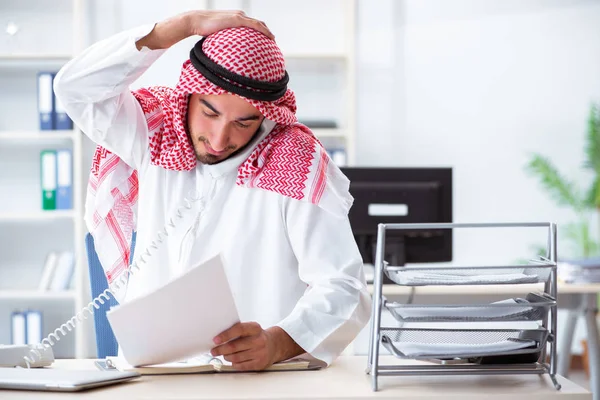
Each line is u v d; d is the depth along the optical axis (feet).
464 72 17.33
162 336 5.13
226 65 5.86
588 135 17.15
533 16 17.34
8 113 16.71
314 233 6.30
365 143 17.31
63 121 15.96
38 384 4.89
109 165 6.91
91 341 16.47
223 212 6.52
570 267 12.28
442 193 12.17
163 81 16.67
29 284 16.93
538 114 17.42
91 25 16.76
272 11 17.04
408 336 5.44
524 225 5.49
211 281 4.92
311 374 5.56
